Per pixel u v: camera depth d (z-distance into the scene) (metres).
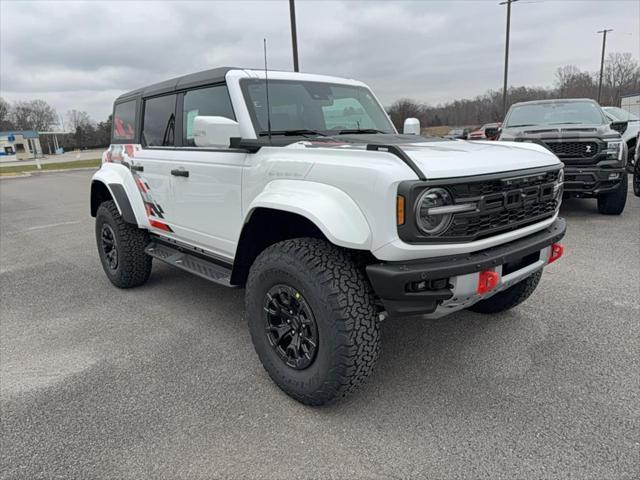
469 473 2.14
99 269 5.77
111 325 3.98
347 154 2.53
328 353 2.45
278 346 2.78
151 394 2.88
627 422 2.45
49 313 4.32
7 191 16.94
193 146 3.68
